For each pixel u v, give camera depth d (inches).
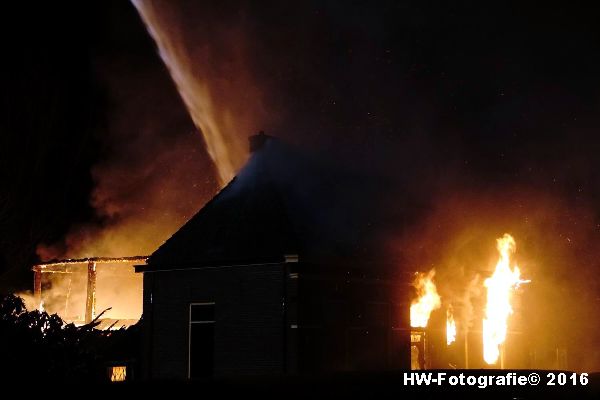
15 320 446.3
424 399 504.1
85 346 469.1
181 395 466.0
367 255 904.3
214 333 848.3
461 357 1037.2
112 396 441.1
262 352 809.5
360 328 871.1
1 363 438.0
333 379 594.2
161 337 884.6
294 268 805.2
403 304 943.7
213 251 868.0
